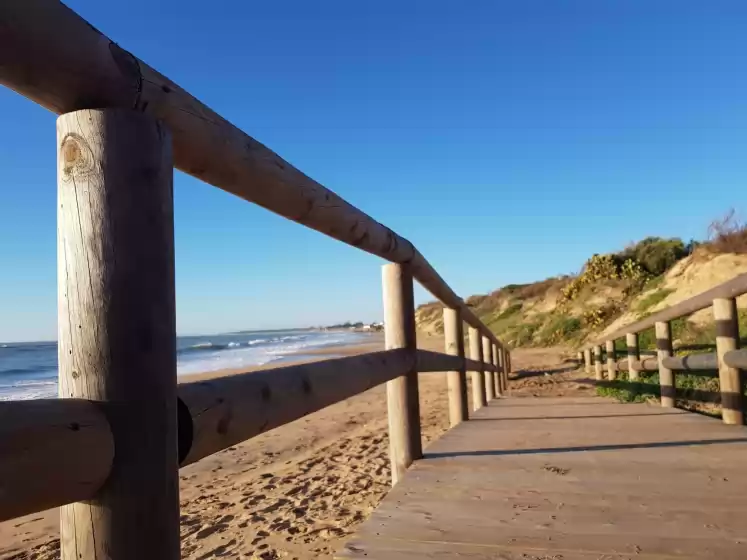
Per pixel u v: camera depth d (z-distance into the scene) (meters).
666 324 5.21
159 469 0.85
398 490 2.48
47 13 0.75
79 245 0.83
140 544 0.82
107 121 0.85
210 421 1.05
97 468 0.77
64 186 0.85
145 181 0.87
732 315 3.92
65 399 0.77
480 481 2.61
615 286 18.02
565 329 18.16
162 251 0.89
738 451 3.14
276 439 7.08
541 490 2.45
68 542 0.81
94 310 0.82
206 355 31.95
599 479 2.61
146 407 0.84
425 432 6.61
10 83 0.77
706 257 12.24
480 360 6.15
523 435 3.80
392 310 3.03
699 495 2.33
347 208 2.04
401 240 2.89
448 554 1.78
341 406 9.77
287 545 3.34
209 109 1.13
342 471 5.14
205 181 1.21
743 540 1.85
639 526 1.99
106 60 0.84
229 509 4.18
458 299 4.79
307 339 64.88
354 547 1.85
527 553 1.79
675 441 3.45
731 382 3.99
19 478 0.66
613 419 4.49
